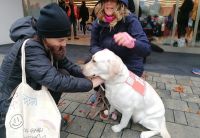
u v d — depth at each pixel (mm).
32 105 1231
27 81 1339
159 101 1937
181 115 2270
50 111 1254
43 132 1237
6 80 1314
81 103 2504
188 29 5387
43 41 1320
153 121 1889
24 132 1204
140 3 5359
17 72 1309
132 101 1754
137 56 2092
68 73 1681
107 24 1963
